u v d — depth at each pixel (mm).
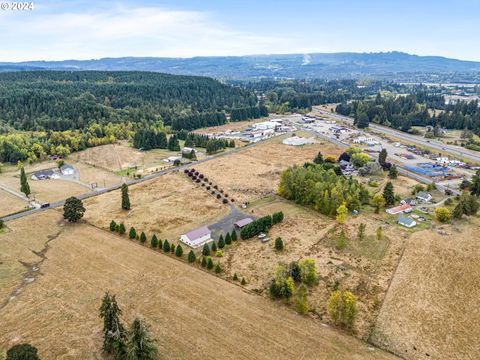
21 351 43500
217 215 98375
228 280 67625
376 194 107938
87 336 52969
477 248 79188
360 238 83875
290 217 96938
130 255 75812
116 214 97500
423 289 65375
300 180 105500
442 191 117500
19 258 73938
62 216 95062
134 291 63500
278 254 77375
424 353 50906
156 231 87812
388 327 55844
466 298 62875
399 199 106750
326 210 97375
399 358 50062
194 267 71750
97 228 88500
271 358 49562
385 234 86500
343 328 55562
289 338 53219
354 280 68125
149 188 120000
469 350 51375
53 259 73688
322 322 56812
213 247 78062
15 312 57875
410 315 58625
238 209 102750
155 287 64812
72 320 56219
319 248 80062
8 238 82250
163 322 55906
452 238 84000
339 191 99125
